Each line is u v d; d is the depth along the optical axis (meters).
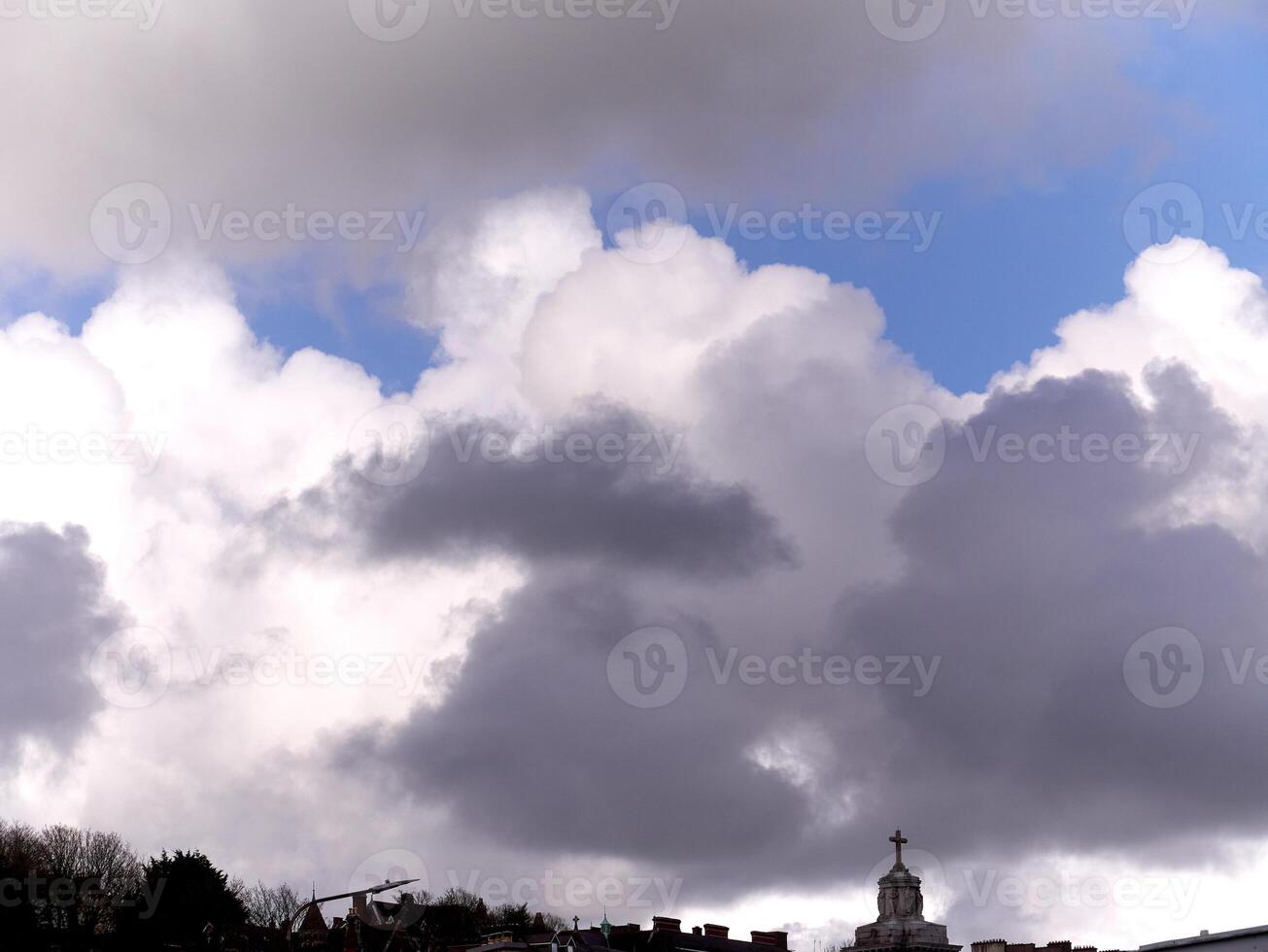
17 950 134.62
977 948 145.25
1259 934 90.81
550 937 146.62
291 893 178.38
